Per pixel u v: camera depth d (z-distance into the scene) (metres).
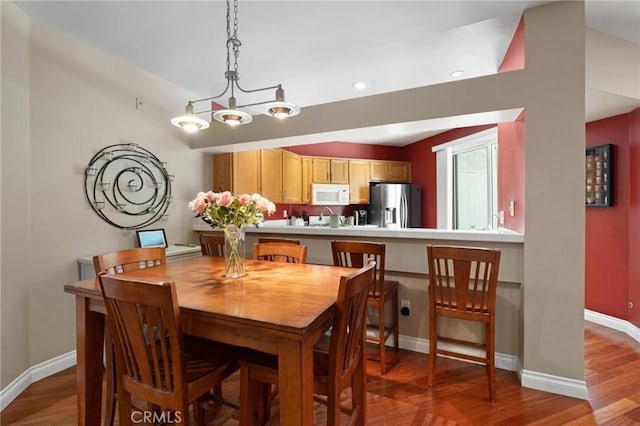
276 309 1.34
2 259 2.08
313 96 4.01
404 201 5.55
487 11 2.24
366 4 2.16
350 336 1.42
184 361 1.28
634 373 2.38
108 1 2.12
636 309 2.95
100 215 2.79
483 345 2.25
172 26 2.43
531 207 2.19
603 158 3.18
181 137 3.56
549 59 2.12
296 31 2.51
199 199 1.89
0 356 2.04
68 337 2.55
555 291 2.14
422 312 2.77
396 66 3.17
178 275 1.98
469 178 4.65
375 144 6.02
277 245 2.55
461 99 2.37
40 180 2.36
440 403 2.05
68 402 2.08
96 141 2.76
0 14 2.05
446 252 2.12
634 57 2.61
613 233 3.16
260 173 4.21
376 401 2.08
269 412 1.80
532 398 2.10
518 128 2.55
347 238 2.99
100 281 1.32
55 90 2.46
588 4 2.15
